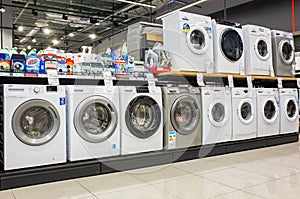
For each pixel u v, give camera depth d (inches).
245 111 157.2
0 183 87.1
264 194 80.5
